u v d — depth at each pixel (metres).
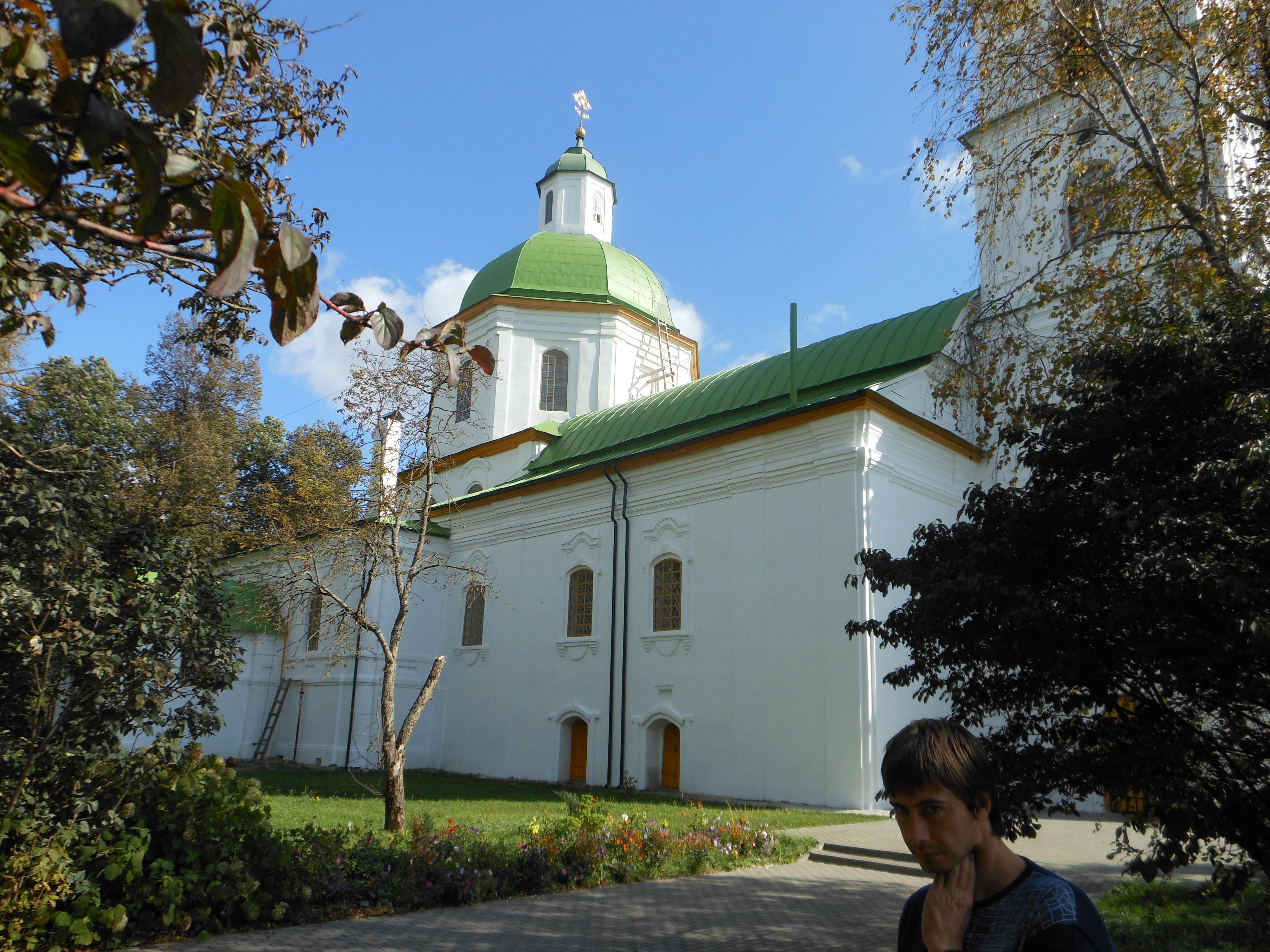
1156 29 12.33
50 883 6.92
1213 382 6.51
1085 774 6.75
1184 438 6.40
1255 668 5.73
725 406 24.55
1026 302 20.47
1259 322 6.56
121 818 7.70
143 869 7.66
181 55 1.92
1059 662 6.20
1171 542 5.84
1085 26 11.76
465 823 13.88
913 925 2.26
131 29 1.76
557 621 24.52
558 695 23.89
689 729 20.39
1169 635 6.15
